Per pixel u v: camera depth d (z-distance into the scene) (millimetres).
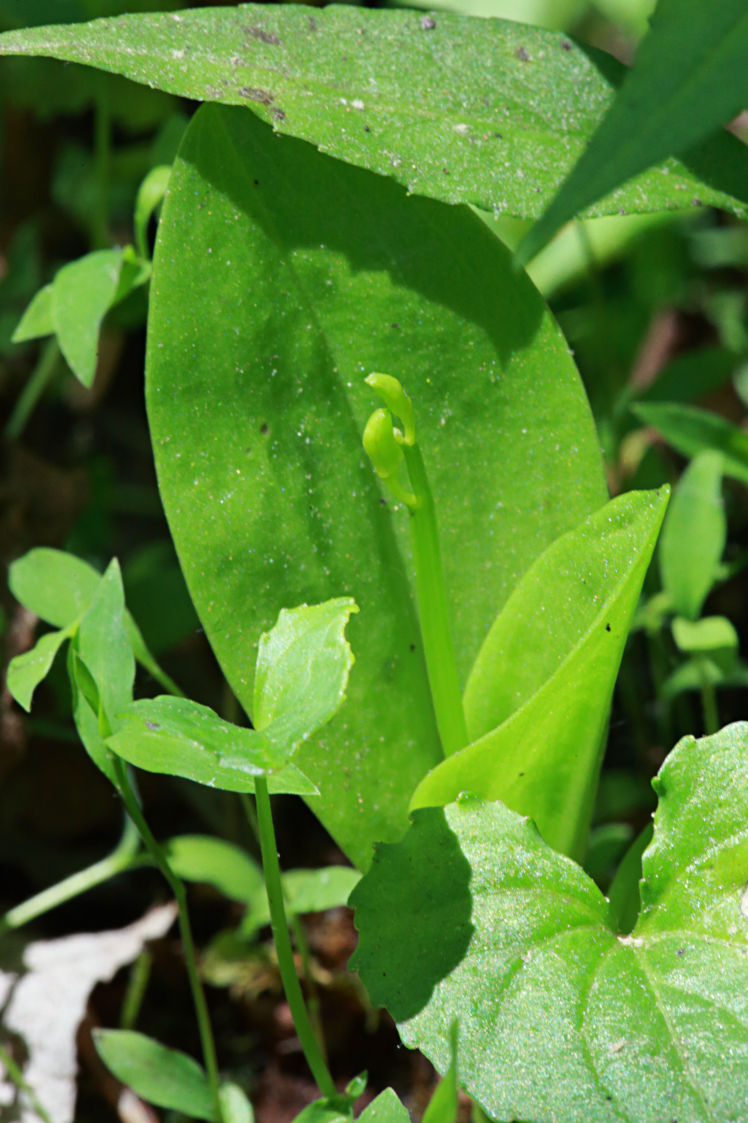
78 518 698
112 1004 639
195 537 579
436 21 590
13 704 668
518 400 587
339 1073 633
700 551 620
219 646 579
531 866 558
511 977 549
